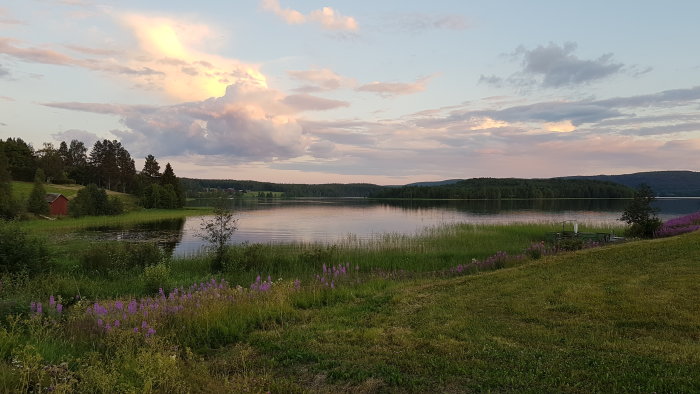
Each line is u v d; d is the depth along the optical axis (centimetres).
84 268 1584
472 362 593
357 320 838
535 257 1634
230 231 1953
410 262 1778
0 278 1190
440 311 873
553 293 953
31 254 1353
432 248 2127
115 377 479
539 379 534
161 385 493
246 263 1675
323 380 561
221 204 1858
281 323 845
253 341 727
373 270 1669
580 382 516
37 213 5688
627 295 883
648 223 2162
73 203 6112
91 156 11769
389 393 516
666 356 582
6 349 558
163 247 2823
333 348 672
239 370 604
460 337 705
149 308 826
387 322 814
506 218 5331
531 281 1093
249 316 841
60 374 481
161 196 8825
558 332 711
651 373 529
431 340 696
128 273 1509
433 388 522
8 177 6344
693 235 1534
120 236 3584
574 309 826
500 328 745
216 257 1731
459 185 18925
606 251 1419
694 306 789
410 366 589
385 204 12662
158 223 5347
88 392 460
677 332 678
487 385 522
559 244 1839
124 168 11469
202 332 759
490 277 1195
